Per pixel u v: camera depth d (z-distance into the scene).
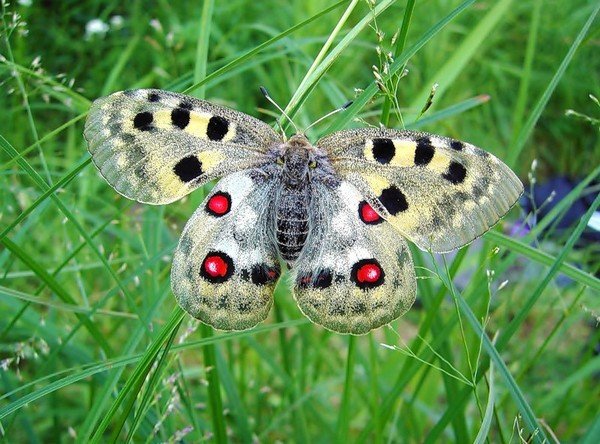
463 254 0.17
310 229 0.16
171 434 0.18
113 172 0.15
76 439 0.15
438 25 0.15
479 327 0.15
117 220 0.21
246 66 0.21
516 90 0.40
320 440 0.23
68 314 0.25
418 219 0.15
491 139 0.38
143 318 0.17
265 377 0.25
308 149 0.16
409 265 0.16
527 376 0.25
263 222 0.16
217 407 0.17
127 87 0.37
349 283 0.16
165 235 0.22
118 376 0.16
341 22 0.16
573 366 0.26
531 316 0.28
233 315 0.15
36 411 0.23
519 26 0.40
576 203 0.29
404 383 0.18
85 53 0.37
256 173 0.16
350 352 0.18
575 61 0.39
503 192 0.15
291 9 0.38
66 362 0.22
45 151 0.31
